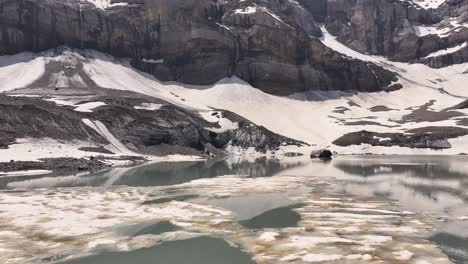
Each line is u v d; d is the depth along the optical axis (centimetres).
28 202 2786
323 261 1540
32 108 6531
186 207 2653
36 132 6131
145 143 8612
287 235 1931
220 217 2348
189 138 9800
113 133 8012
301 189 3525
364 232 1969
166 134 9200
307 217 2334
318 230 2020
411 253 1623
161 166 6266
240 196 3131
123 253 1680
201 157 9044
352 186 3706
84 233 1983
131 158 7212
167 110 10350
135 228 2088
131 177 4544
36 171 4803
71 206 2655
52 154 5709
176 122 9744
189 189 3522
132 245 1789
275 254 1638
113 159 6606
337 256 1595
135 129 8525
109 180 4200
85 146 6731
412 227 2056
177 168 5928
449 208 2562
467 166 5972
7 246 1764
